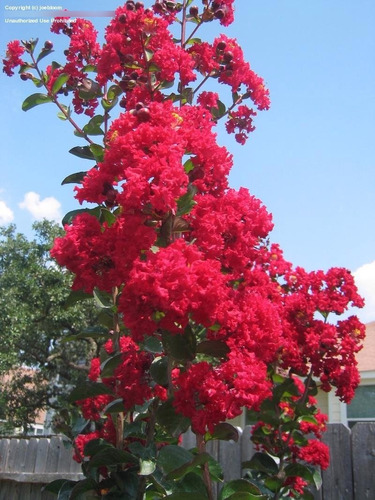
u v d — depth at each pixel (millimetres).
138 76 3559
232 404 2264
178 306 2129
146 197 2396
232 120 4121
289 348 3512
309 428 4141
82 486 2736
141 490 2670
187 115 2943
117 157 2561
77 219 2561
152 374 2613
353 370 3662
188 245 2391
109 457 2627
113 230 2463
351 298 3699
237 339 2479
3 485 6570
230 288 2680
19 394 17562
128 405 2701
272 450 3830
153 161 2383
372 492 4387
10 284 15914
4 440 6832
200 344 2486
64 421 3844
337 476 4551
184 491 2609
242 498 2533
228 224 2689
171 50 3432
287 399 3648
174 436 2559
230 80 3973
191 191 2527
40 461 6414
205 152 2676
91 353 16312
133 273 2184
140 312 2205
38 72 4102
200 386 2285
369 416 10766
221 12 3859
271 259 3795
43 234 17906
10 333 15070
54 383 18500
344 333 3666
